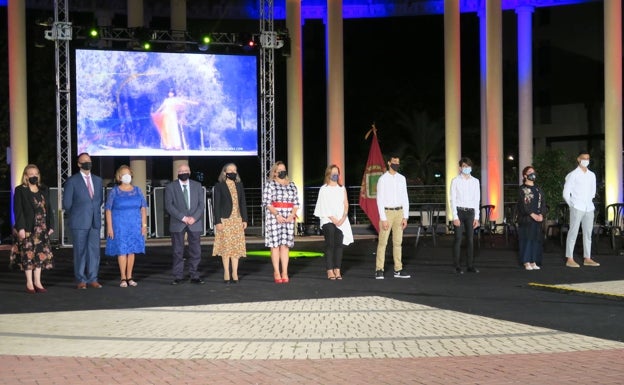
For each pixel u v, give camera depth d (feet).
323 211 46.32
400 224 46.57
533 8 94.79
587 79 137.90
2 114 103.76
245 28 123.75
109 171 95.86
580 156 50.67
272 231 44.88
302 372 22.38
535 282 43.21
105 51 77.25
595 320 30.76
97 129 77.41
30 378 22.03
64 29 72.18
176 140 79.82
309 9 100.89
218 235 44.70
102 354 25.21
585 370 22.13
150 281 46.39
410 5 101.86
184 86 79.82
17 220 41.19
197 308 35.27
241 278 47.26
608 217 74.79
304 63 136.67
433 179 120.37
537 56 143.54
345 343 26.66
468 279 45.32
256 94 81.92
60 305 36.86
